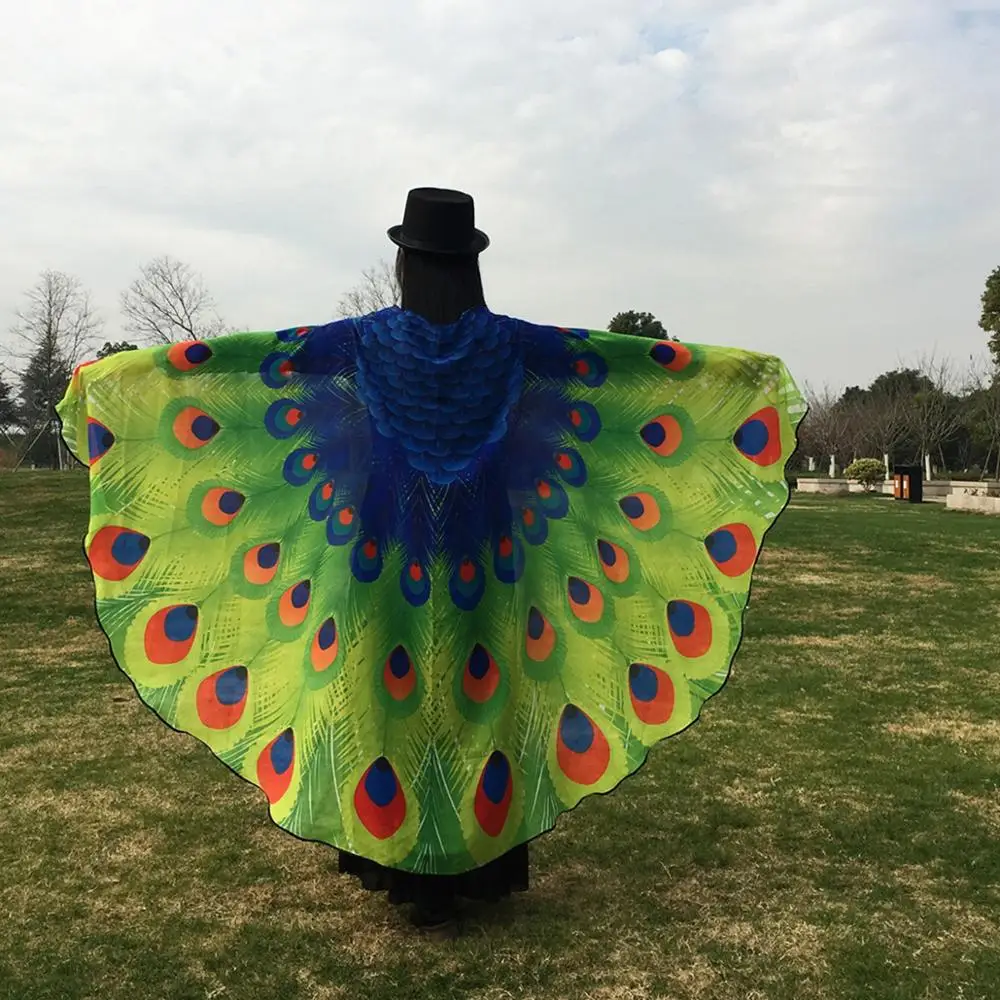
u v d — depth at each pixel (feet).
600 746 10.14
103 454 9.95
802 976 9.36
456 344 9.65
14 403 154.10
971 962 9.59
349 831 9.13
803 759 15.84
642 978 9.32
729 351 10.55
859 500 84.84
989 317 124.16
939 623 27.45
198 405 10.12
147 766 15.76
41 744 16.92
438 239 9.61
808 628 26.78
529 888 11.27
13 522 47.78
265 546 10.16
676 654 10.40
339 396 9.96
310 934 10.21
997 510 65.26
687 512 10.54
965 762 15.61
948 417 138.31
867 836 12.73
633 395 10.50
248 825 13.30
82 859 12.18
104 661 23.30
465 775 9.36
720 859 12.09
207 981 9.34
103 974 9.46
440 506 9.38
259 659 10.05
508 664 9.70
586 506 10.46
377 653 9.29
